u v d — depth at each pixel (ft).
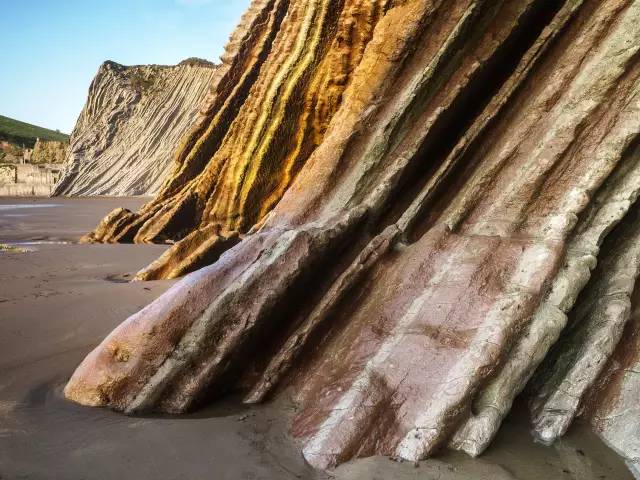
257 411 16.05
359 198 22.41
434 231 17.71
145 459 13.44
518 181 17.71
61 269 35.60
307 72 41.45
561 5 22.80
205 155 56.44
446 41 22.00
